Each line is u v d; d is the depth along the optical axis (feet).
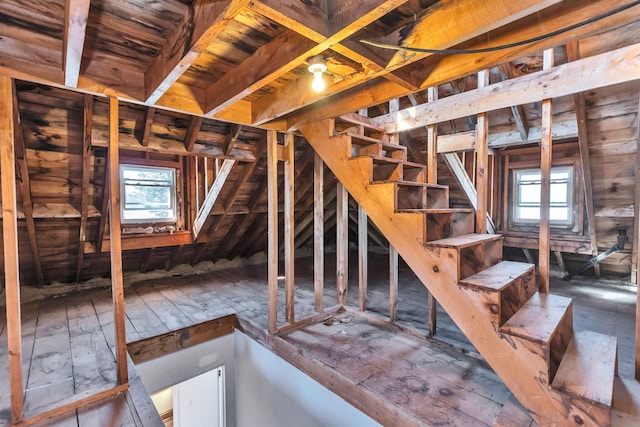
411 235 6.22
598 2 3.71
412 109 8.95
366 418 6.15
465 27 3.94
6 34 4.75
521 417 5.04
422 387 6.12
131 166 12.40
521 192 13.84
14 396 5.23
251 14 4.26
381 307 11.00
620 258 12.42
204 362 9.62
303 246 21.44
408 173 8.61
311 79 6.28
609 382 4.55
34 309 10.82
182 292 12.82
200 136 9.59
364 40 4.44
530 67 8.84
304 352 7.59
